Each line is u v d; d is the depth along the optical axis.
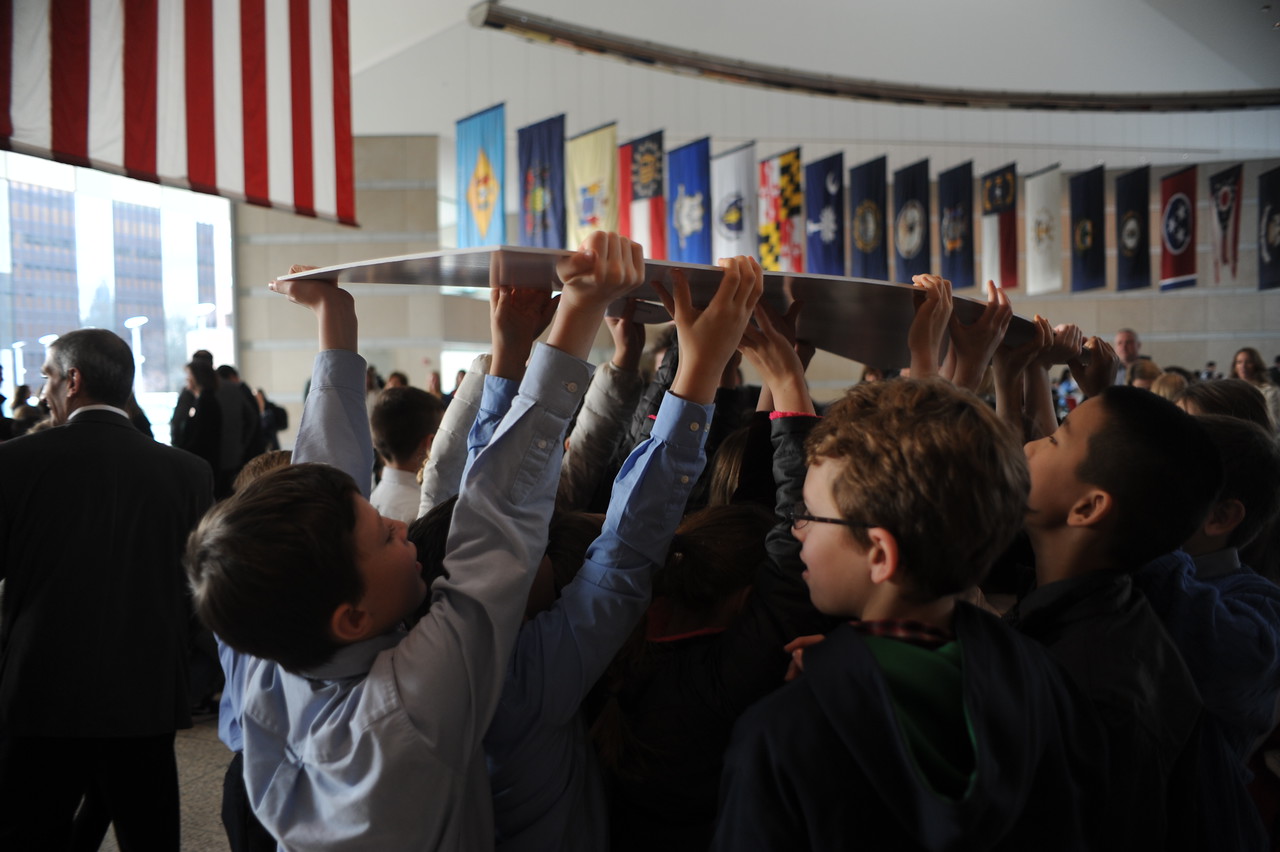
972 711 0.59
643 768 0.84
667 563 0.89
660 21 13.34
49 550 1.63
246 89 4.80
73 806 1.70
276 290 1.08
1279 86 13.80
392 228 13.48
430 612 0.74
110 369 1.76
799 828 0.61
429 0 11.43
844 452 0.68
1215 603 0.99
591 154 10.23
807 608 0.81
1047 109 13.60
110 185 10.90
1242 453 1.10
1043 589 0.87
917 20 13.49
